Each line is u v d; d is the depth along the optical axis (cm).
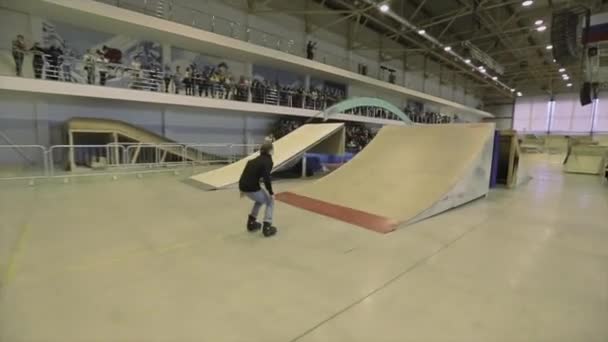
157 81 1035
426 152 577
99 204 477
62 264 261
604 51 1527
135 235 338
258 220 403
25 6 779
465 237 347
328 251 300
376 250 304
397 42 1998
